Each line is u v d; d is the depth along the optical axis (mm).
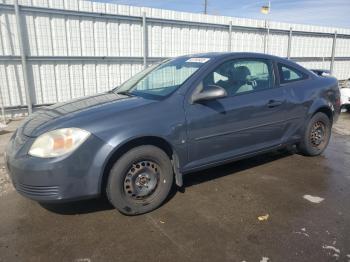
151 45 9688
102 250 2729
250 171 4418
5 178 4234
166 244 2799
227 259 2586
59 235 2949
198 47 10609
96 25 8664
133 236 2926
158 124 3217
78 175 2916
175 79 3791
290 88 4406
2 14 7438
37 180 2850
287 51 13023
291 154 5117
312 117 4711
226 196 3678
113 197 3123
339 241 2785
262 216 3229
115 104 3393
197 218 3215
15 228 3072
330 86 4934
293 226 3037
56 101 8508
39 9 7758
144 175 3248
